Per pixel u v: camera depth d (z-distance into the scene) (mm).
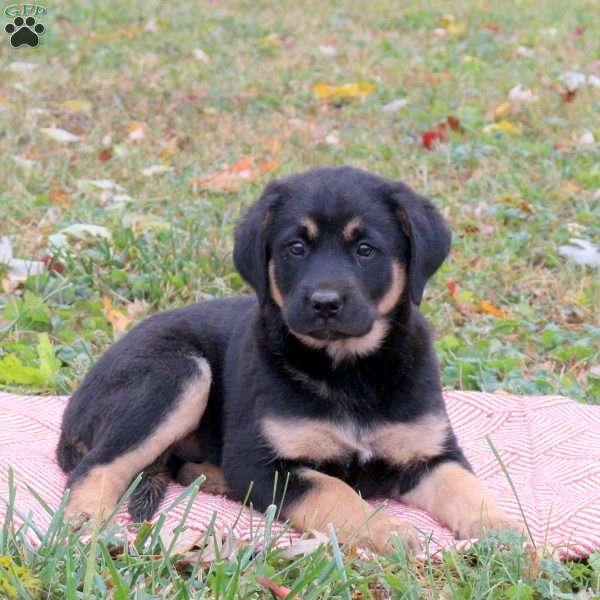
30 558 3590
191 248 7344
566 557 3967
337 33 15109
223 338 4984
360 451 4543
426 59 13445
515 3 17188
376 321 4535
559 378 6109
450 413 5543
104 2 16297
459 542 3998
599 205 8562
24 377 5953
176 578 3512
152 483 4609
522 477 4867
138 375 4723
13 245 7508
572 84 11789
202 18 15703
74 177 9047
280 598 3422
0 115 10398
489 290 7297
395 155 9711
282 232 4629
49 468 4887
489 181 9023
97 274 7121
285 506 4273
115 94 11344
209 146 9938
